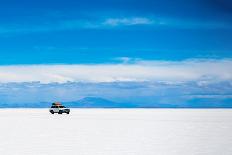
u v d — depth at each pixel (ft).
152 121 155.63
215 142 81.30
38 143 79.36
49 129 113.19
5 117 195.31
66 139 86.94
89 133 101.45
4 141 83.20
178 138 88.79
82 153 65.00
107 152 66.08
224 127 120.98
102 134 98.73
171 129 113.50
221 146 74.69
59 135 96.32
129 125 129.49
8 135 96.48
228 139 87.10
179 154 64.39
